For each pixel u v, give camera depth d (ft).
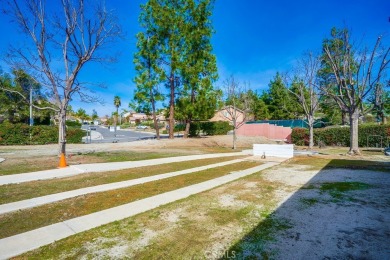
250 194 22.76
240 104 81.41
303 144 88.84
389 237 13.67
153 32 87.76
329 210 18.11
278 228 15.03
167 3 87.56
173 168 37.06
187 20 89.15
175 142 82.74
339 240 13.34
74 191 23.63
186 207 19.20
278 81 155.02
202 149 68.08
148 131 204.03
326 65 75.56
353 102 53.11
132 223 16.07
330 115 122.72
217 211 18.22
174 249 12.62
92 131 190.90
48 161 40.47
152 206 19.45
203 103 87.40
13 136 72.33
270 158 49.11
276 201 20.52
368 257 11.62
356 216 16.87
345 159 46.91
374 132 73.15
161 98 90.48
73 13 42.78
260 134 119.75
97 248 12.76
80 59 44.16
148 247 12.85
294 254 11.94
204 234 14.34
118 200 21.03
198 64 86.07
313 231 14.53
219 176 31.24
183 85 90.02
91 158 45.19
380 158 48.03
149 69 88.58
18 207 18.83
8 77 95.50
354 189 24.17
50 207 19.22
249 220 16.40
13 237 14.01
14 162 39.32
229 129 131.13
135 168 36.88
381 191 23.38
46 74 42.78
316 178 29.58
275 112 153.38
